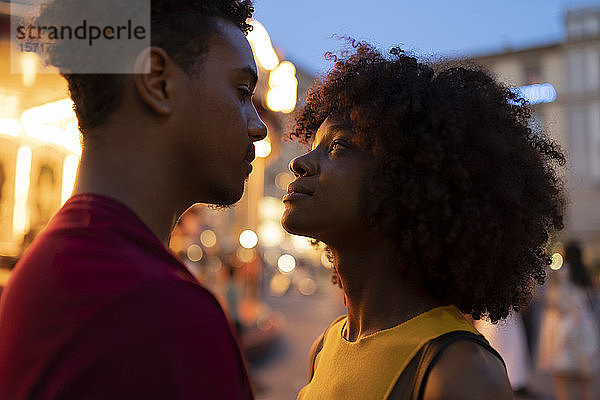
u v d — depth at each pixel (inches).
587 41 1249.4
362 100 40.2
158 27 29.7
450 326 35.4
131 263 25.0
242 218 406.3
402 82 39.9
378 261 39.4
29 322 24.9
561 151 46.9
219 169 32.1
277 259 1096.8
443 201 36.6
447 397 31.7
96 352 22.8
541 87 1253.7
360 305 40.4
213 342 24.4
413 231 37.5
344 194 38.8
